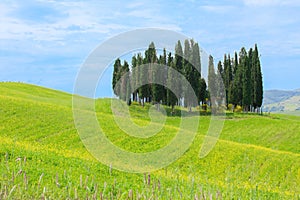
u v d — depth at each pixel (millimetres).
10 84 75500
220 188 17062
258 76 81250
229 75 84312
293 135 56750
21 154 18438
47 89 79750
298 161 33188
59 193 12328
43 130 33938
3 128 33469
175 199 13070
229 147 34000
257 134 56531
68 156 20812
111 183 15742
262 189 18859
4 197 9438
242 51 84000
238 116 69125
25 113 38812
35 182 13906
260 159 32219
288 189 23891
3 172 14195
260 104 81312
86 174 17031
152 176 18031
